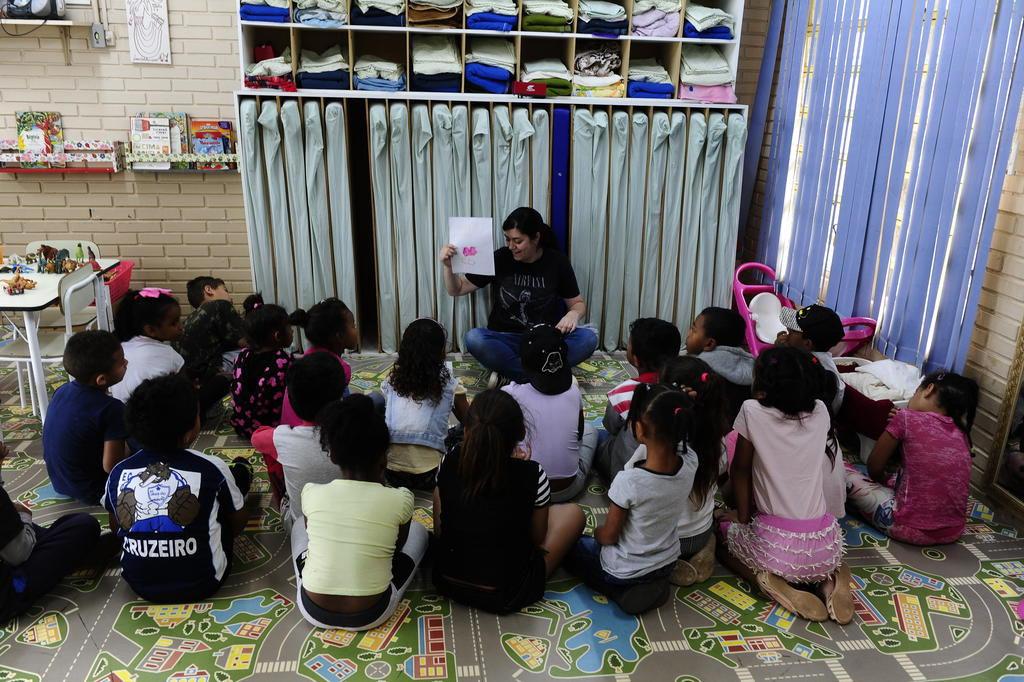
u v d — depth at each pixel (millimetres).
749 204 4867
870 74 3615
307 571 2156
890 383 3197
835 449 2529
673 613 2361
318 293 4238
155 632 2221
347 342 3115
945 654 2207
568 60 4117
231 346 3674
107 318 3787
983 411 3068
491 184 4148
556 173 4133
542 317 4023
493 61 3975
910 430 2676
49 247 3904
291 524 2592
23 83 4363
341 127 3920
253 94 3854
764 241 4730
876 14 3568
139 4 4297
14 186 4543
